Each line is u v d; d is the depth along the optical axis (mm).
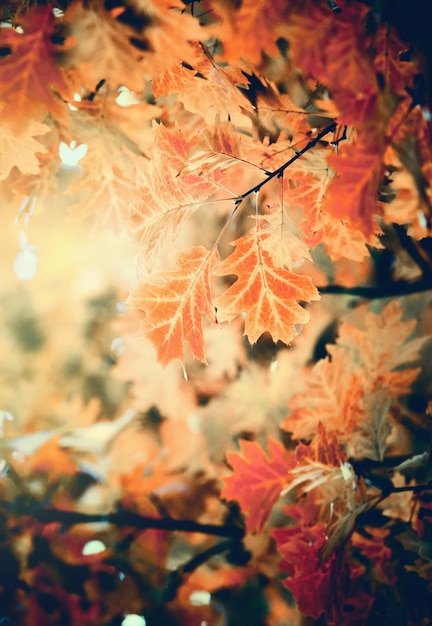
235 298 1238
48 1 1223
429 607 1379
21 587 1645
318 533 1366
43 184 1432
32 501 1718
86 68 1284
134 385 1886
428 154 1195
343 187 1115
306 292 1238
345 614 1375
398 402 1551
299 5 1153
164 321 1228
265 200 1483
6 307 1910
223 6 1164
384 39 1152
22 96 1224
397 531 1423
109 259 1891
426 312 1637
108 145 1387
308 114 1299
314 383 1457
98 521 1738
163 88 1302
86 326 1949
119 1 1195
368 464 1427
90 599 1671
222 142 1254
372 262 1688
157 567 1736
